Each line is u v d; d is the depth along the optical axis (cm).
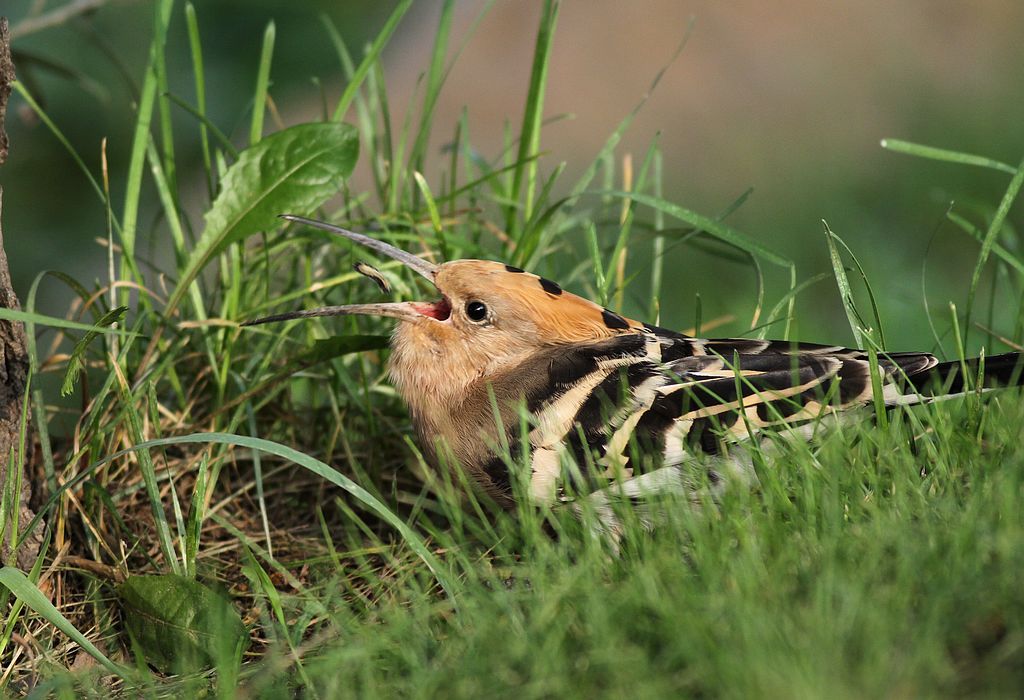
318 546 804
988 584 514
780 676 466
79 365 721
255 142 909
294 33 2202
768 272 1623
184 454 863
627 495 693
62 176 1875
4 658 674
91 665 681
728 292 1576
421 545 635
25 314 638
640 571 565
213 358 870
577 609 561
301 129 859
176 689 627
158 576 676
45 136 1852
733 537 598
